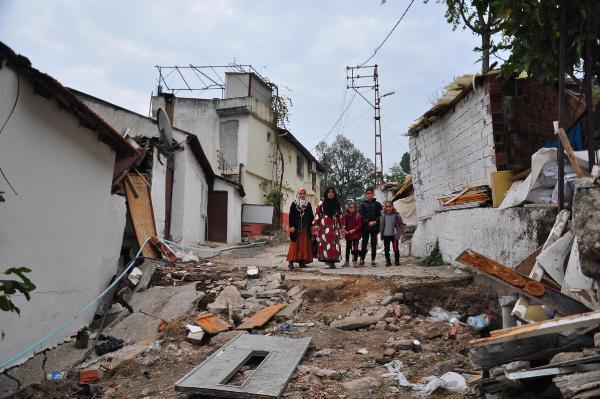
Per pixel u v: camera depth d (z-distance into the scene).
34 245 5.16
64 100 5.38
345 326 6.49
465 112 9.18
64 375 5.20
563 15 4.58
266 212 22.00
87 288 6.51
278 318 6.91
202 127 22.69
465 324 6.46
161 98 21.84
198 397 4.43
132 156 8.05
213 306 7.36
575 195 3.28
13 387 4.80
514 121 8.20
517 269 4.66
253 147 22.97
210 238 18.55
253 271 8.91
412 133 12.23
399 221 10.26
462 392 4.22
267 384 4.43
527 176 6.98
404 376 4.73
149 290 7.94
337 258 9.89
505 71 5.36
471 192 8.54
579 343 3.12
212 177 18.48
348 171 47.91
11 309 3.65
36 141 5.13
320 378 4.78
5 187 4.61
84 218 6.31
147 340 6.26
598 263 3.15
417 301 7.35
